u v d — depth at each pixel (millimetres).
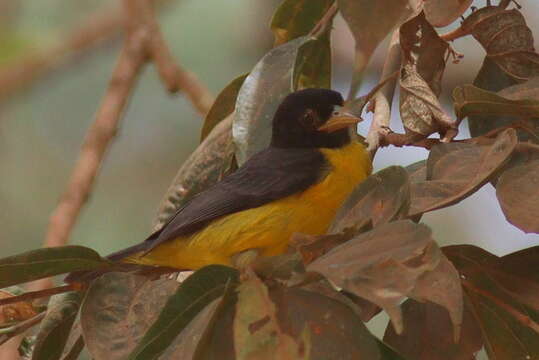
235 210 10703
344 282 6531
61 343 8930
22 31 16734
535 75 9930
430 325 8594
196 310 7223
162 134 17891
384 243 6719
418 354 8594
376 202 7500
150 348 7203
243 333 6629
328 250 7277
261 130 10211
